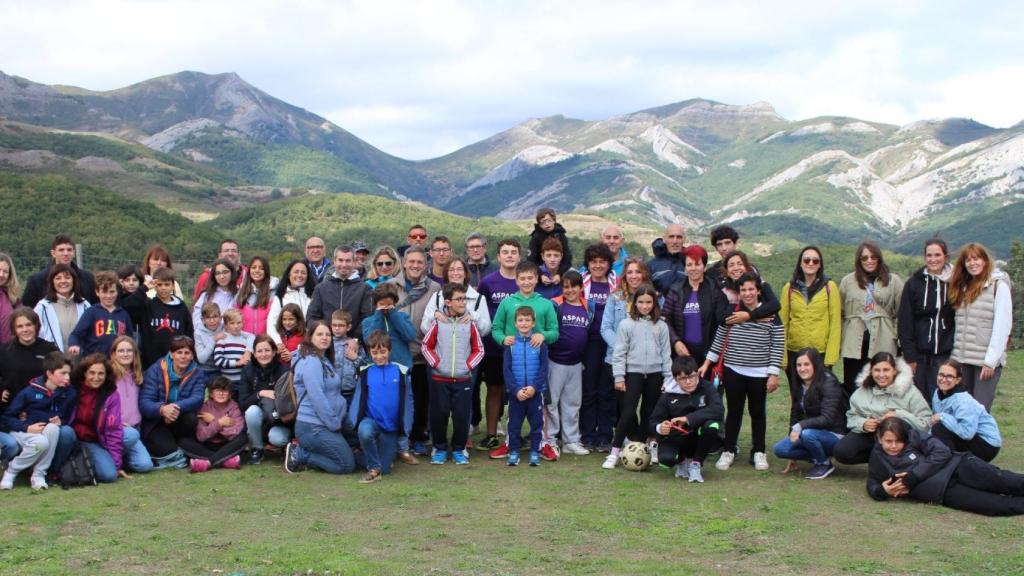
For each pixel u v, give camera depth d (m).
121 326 8.76
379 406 8.38
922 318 8.32
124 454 8.44
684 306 8.88
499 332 8.91
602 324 9.02
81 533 6.79
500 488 7.97
